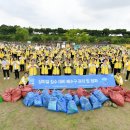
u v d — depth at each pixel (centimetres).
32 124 1004
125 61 2150
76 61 1898
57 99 1187
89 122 1030
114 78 1553
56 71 1648
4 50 2964
